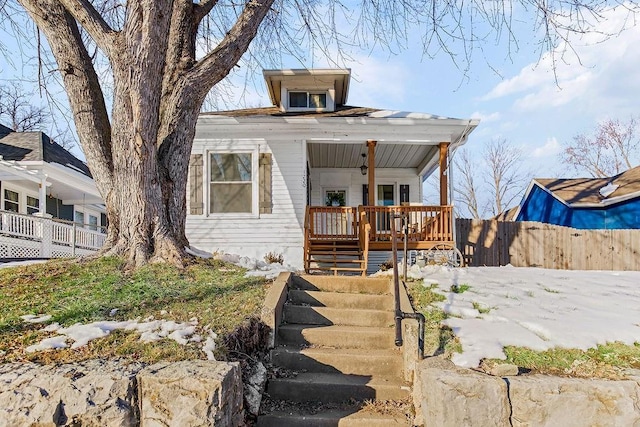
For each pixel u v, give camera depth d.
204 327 4.50
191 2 7.81
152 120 6.69
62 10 7.21
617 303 5.93
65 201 20.22
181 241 7.21
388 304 6.06
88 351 3.84
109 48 6.62
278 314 5.42
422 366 4.10
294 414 4.16
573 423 3.57
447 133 11.59
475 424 3.55
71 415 3.19
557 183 19.09
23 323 4.32
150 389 3.28
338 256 10.98
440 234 10.96
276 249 11.30
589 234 12.87
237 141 11.59
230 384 3.43
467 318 5.30
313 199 15.20
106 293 5.24
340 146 12.52
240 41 7.52
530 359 4.23
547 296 6.24
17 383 3.27
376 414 4.15
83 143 7.30
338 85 13.68
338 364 4.87
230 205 11.53
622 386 3.65
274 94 14.15
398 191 15.26
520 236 12.98
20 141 16.48
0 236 12.73
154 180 6.79
